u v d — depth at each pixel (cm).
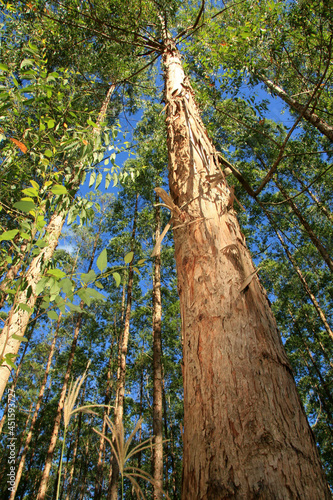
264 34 430
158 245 147
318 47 375
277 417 96
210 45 435
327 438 1113
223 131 801
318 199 1002
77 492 1383
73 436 1559
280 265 1084
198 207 169
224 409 100
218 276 138
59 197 202
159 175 920
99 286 126
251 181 927
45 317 1232
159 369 761
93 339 1502
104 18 493
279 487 81
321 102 589
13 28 452
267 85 662
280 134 821
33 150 218
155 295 875
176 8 509
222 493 84
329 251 1024
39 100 206
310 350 1205
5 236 133
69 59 575
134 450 112
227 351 114
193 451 100
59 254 1138
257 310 128
